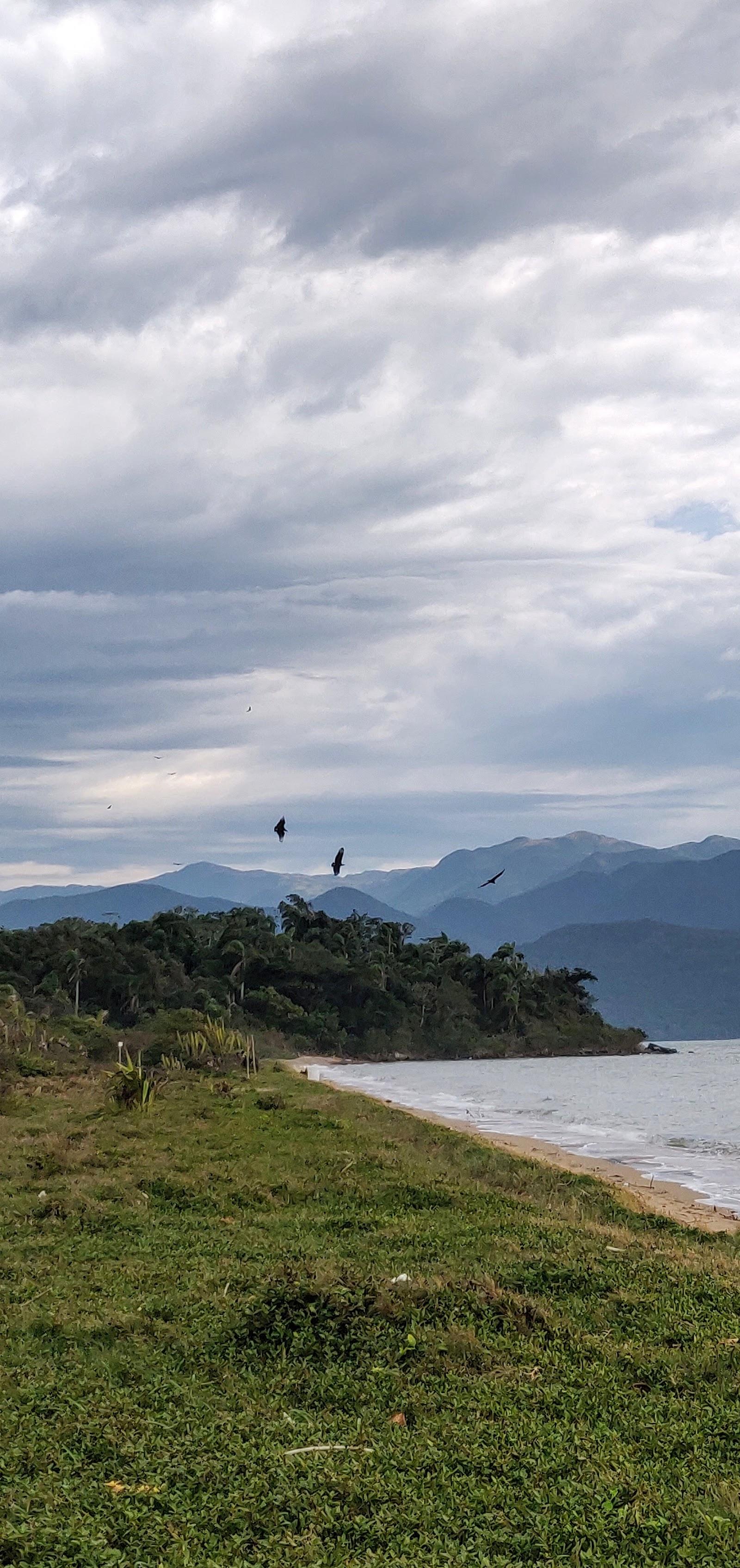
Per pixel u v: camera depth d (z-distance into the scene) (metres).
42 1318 11.05
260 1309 10.84
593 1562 6.23
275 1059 91.44
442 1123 41.66
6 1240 14.92
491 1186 21.83
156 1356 10.02
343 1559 6.18
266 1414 8.54
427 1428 8.20
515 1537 6.51
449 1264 13.09
